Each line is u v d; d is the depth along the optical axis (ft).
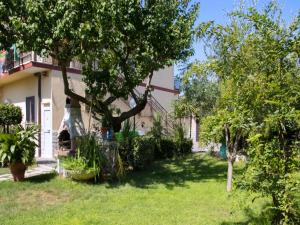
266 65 14.87
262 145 14.24
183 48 38.42
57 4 30.07
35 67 48.88
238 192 16.93
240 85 16.37
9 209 24.49
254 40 15.88
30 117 55.72
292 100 13.48
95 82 38.29
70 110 43.55
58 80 51.21
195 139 73.82
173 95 75.15
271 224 16.38
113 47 35.32
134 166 40.55
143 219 22.21
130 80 38.50
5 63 56.34
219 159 49.44
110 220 22.06
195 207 24.99
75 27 30.17
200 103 48.65
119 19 32.50
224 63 20.34
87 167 31.89
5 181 32.37
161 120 63.36
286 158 14.17
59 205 25.58
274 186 14.06
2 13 31.83
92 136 34.68
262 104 14.44
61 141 44.27
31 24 30.76
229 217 22.38
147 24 35.42
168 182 33.81
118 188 30.86
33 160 33.24
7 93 64.49
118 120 41.24
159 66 38.17
